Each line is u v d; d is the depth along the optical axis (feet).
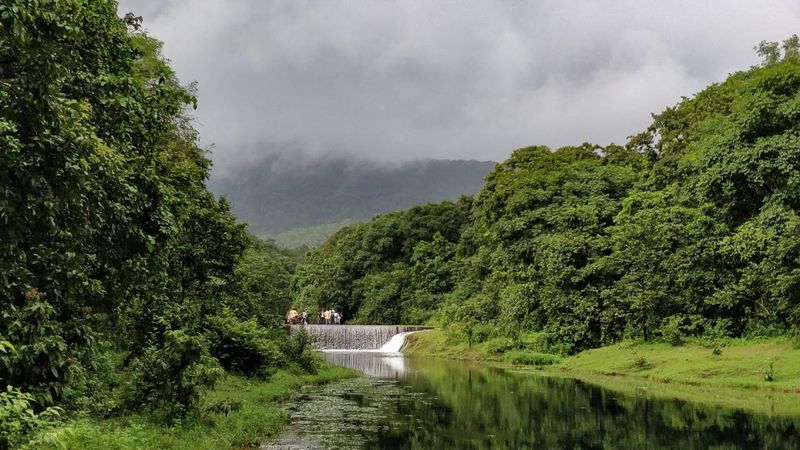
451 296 210.38
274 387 71.77
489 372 107.76
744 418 54.80
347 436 46.57
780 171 94.84
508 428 51.13
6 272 27.61
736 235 97.91
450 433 48.73
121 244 37.01
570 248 125.90
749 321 98.07
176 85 72.74
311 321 250.98
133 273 37.50
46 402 30.19
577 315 123.24
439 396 72.33
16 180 27.30
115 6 40.24
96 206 32.42
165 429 37.68
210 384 43.62
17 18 24.64
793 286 84.79
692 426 51.16
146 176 38.83
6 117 27.48
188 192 61.87
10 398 24.08
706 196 111.34
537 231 149.38
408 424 52.54
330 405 64.08
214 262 68.64
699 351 95.91
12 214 27.32
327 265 277.23
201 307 68.18
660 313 110.01
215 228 66.13
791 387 70.95
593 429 50.52
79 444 26.16
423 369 115.34
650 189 139.33
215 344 68.59
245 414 48.78
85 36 33.99
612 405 64.23
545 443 45.06
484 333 150.92
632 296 111.24
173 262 59.47
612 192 155.02
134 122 39.45
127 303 40.88
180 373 41.60
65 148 28.71
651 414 57.93
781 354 84.07
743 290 97.25
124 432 32.22
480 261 195.00
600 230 133.39
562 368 110.83
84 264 35.78
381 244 260.21
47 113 28.09
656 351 103.24
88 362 34.14
